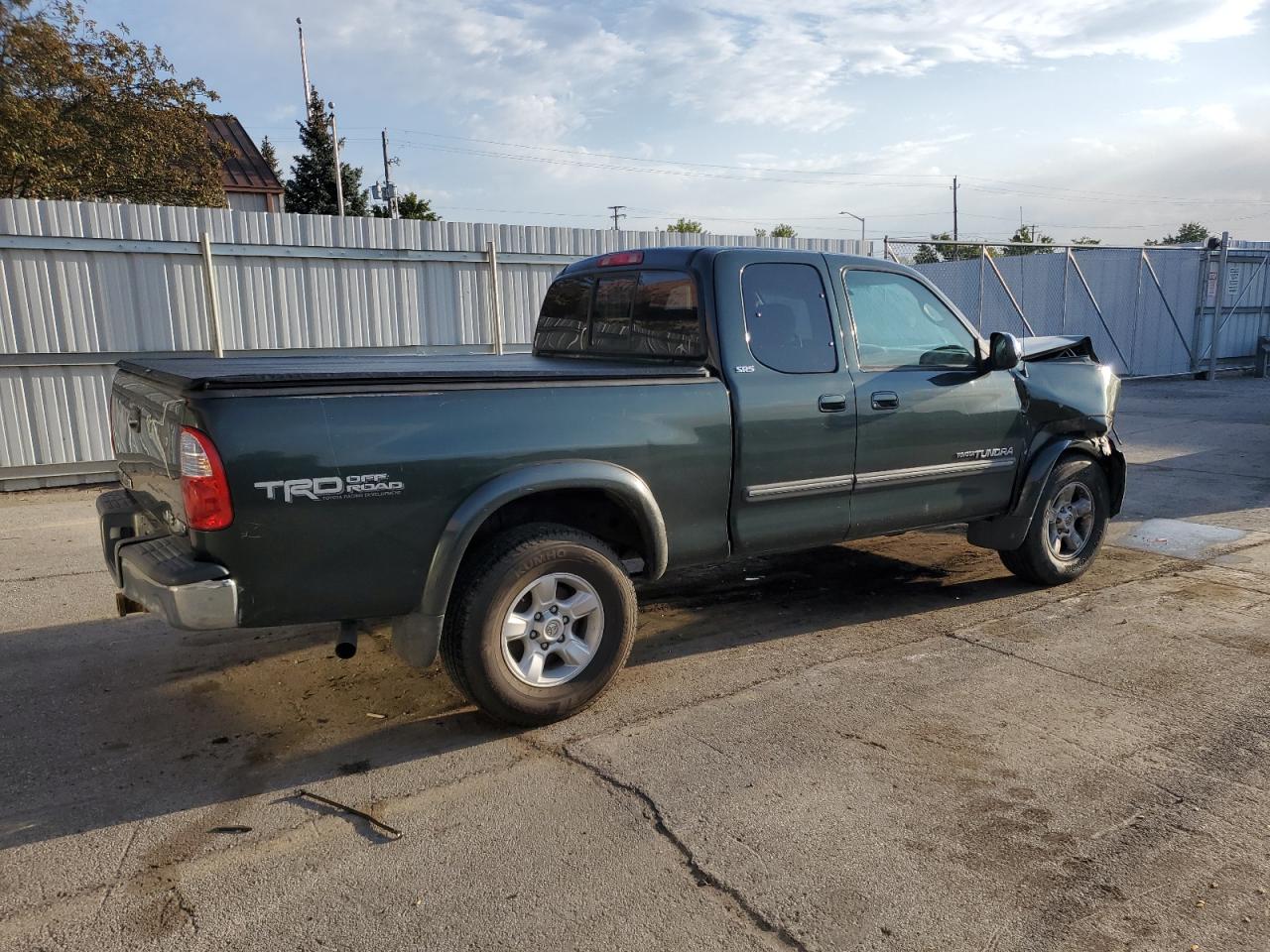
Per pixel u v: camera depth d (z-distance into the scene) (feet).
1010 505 17.99
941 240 49.06
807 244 42.29
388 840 10.11
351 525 11.09
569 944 8.37
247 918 8.78
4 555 22.59
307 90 142.72
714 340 14.08
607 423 12.79
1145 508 26.50
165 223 32.17
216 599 10.52
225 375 10.82
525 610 12.66
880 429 15.60
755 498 14.38
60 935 8.53
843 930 8.48
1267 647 15.55
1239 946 8.19
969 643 15.93
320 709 13.61
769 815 10.46
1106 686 13.97
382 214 152.56
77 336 31.42
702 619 17.39
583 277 17.12
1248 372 71.46
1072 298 63.26
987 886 9.11
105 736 12.75
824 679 14.38
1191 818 10.28
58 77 62.54
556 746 12.29
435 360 16.05
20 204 29.94
